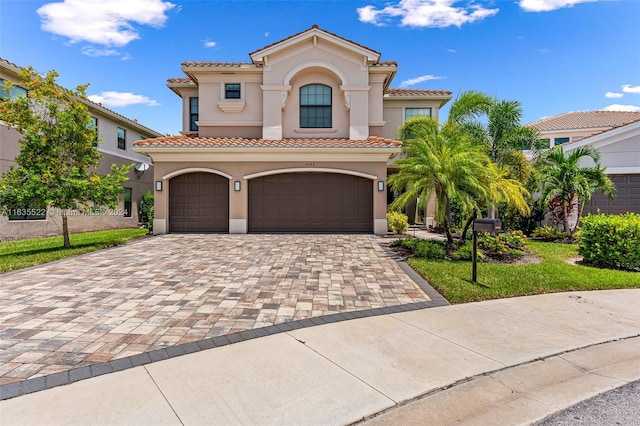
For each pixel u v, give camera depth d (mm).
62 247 13031
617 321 6203
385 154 16297
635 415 3621
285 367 4410
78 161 13328
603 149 17391
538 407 3742
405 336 5426
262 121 18969
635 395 3990
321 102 18922
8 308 6461
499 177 11898
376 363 4555
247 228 16703
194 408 3547
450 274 8938
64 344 4996
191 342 5105
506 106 16375
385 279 8703
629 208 17156
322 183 16812
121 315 6156
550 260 11062
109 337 5250
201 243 13609
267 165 16531
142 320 5938
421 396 3861
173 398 3717
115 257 11031
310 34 17969
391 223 17297
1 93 15398
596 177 15156
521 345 5184
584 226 11164
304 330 5602
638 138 16953
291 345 5051
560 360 4781
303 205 16828
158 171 16484
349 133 18469
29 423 3293
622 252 10031
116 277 8680
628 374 4457
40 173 12461
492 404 3771
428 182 11445
